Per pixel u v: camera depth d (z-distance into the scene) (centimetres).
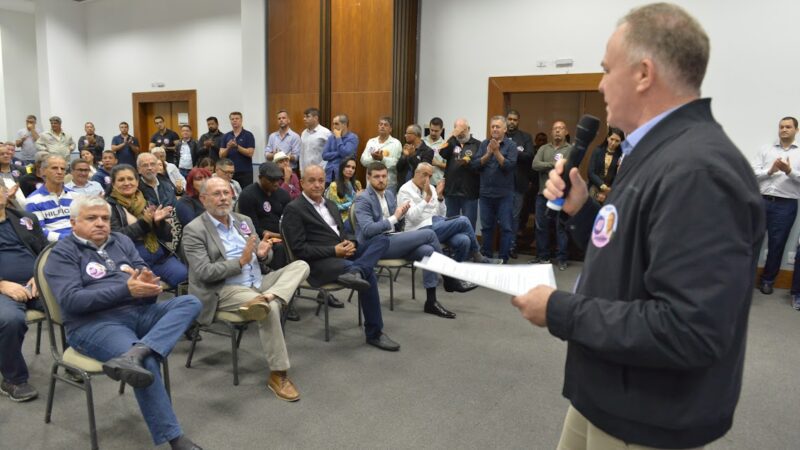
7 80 1082
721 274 75
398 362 297
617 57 93
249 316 246
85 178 387
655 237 80
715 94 488
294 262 299
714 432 89
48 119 1008
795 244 461
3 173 477
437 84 617
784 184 436
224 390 260
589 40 535
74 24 1022
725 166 78
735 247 76
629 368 89
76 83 1032
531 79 564
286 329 346
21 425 225
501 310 392
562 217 122
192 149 812
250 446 212
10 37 1080
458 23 598
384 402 251
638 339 79
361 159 587
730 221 76
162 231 330
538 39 559
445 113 616
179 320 212
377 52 614
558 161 120
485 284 107
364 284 295
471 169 527
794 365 303
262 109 712
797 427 235
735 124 483
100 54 1028
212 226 282
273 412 239
